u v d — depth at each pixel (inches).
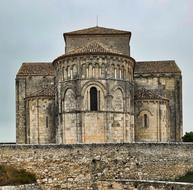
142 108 2493.8
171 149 1971.0
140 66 3014.3
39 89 2837.1
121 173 1884.8
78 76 2223.2
